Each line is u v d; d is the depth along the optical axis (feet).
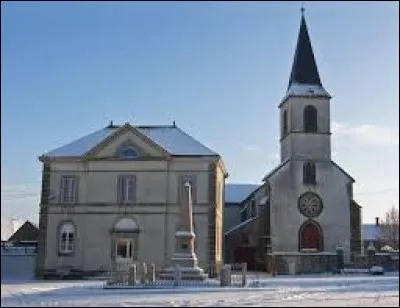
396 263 190.49
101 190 169.37
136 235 165.99
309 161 198.39
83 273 164.76
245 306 76.33
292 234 192.85
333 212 195.62
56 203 169.17
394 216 313.94
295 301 83.97
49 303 81.41
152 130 184.03
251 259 206.18
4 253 179.52
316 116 202.18
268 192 197.47
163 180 168.45
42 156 171.22
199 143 175.94
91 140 179.63
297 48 214.07
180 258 129.59
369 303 80.69
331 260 190.08
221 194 187.42
